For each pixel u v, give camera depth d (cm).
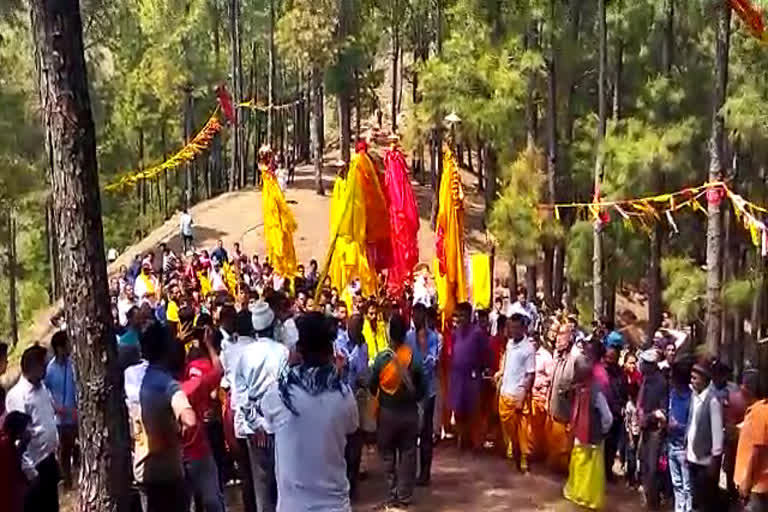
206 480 850
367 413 1129
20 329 4444
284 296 1069
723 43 2181
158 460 706
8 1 2419
